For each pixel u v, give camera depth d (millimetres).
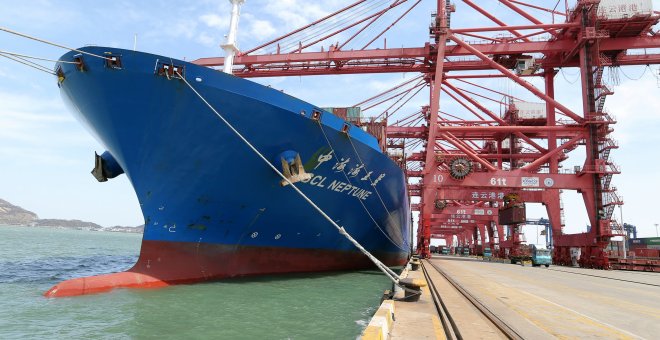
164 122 13500
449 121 52250
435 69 39531
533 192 45500
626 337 7137
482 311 9070
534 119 50625
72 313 10242
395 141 50875
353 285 17625
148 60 12703
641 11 33000
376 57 37969
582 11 34656
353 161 17375
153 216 14766
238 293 13633
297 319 10656
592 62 35031
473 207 62625
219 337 8656
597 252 34562
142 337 8477
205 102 13219
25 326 9031
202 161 14219
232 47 17469
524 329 7297
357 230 21469
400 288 11000
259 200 15656
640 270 36562
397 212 26516
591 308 10594
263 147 14688
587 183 35094
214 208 15195
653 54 36062
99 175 17438
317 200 17266
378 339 5152
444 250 95812
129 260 34062
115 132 13883
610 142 34750
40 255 37500
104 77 12922
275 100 14203
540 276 22797
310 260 19500
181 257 15023
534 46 36656
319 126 15227
